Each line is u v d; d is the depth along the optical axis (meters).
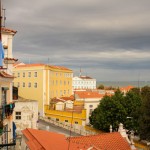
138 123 62.12
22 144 29.39
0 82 26.06
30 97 93.88
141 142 60.12
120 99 66.06
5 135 27.47
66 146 24.25
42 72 91.62
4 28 30.58
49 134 27.69
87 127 71.38
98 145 27.50
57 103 85.75
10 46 31.28
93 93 89.94
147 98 60.38
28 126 51.75
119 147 28.28
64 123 75.62
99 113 66.88
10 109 27.80
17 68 97.06
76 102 81.56
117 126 63.78
